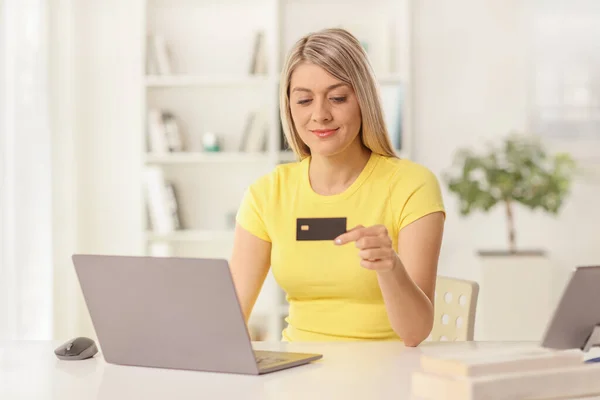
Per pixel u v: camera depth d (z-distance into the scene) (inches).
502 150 187.5
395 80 195.9
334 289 90.5
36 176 168.2
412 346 80.3
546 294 182.1
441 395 57.6
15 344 84.0
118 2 203.9
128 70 204.5
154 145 197.6
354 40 92.4
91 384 65.2
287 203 95.9
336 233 91.0
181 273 66.6
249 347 66.3
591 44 199.6
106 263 69.7
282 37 202.1
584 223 201.3
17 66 159.6
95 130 205.3
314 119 90.6
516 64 201.3
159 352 70.6
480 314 182.7
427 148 202.7
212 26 203.5
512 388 57.4
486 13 201.3
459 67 201.9
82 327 197.9
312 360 72.4
